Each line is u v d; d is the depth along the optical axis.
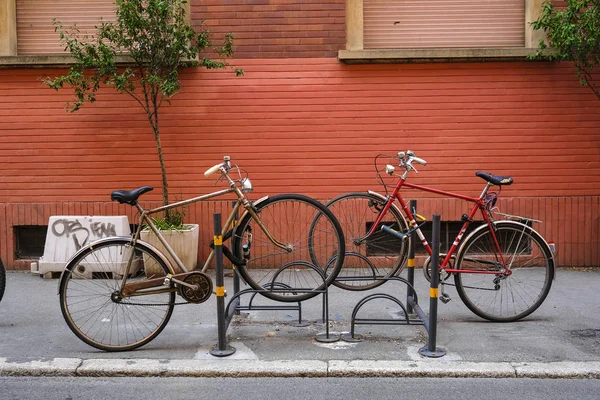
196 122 8.41
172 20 8.27
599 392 4.39
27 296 7.00
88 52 7.54
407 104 8.40
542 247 5.96
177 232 7.55
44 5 8.62
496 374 4.68
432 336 5.03
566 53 7.80
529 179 8.44
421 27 8.66
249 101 8.42
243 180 5.51
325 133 8.44
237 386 4.53
